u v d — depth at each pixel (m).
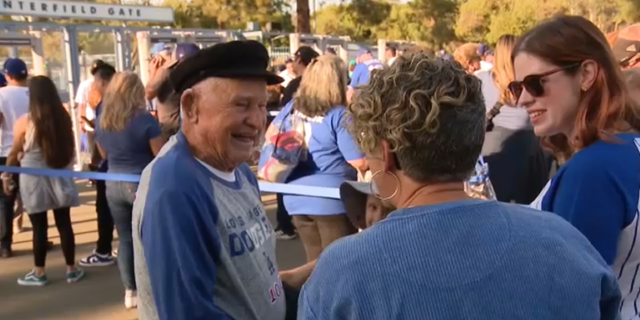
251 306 1.78
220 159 1.79
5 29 8.07
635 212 1.48
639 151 1.53
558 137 1.99
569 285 1.05
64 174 4.59
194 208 1.64
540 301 1.02
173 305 1.60
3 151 5.69
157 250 1.61
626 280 1.55
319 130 3.65
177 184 1.65
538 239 1.08
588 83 1.57
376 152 1.18
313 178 3.72
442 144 1.09
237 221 1.79
